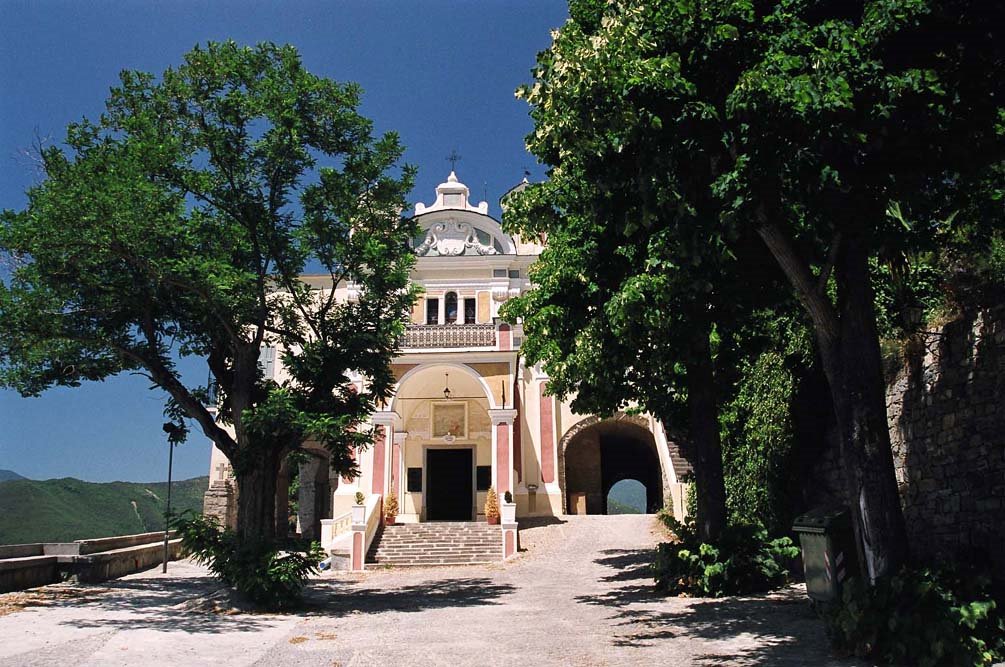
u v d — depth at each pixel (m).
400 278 15.10
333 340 15.08
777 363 16.09
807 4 8.41
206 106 14.14
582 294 14.35
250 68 14.21
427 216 33.97
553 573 19.17
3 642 9.78
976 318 10.38
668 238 9.41
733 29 8.34
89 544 20.44
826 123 7.53
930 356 11.38
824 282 8.67
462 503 31.08
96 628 11.05
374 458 27.16
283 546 13.66
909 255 11.23
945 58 7.84
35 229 12.45
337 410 14.56
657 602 12.98
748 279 10.95
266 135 14.16
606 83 8.46
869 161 8.35
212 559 13.68
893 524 8.21
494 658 8.82
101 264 13.55
